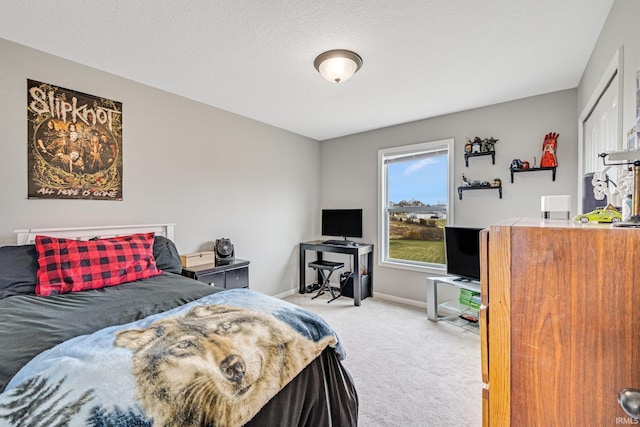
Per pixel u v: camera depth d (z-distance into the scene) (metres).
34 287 1.68
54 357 0.92
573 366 0.59
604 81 1.73
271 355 1.13
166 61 2.20
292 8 1.62
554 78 2.47
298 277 4.28
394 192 3.95
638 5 1.28
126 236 2.25
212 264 2.90
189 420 0.86
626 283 0.55
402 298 3.77
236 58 2.16
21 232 1.96
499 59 2.16
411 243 3.80
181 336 1.07
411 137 3.68
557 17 1.69
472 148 3.13
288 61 2.20
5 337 1.10
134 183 2.54
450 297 3.39
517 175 2.96
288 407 1.15
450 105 3.10
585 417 0.58
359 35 1.87
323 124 3.79
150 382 0.86
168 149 2.78
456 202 3.33
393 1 1.57
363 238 4.16
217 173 3.21
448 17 1.70
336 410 1.36
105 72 2.36
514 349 0.65
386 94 2.82
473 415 1.71
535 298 0.63
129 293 1.69
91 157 2.29
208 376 0.94
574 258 0.59
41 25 1.76
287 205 4.09
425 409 1.76
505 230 0.66
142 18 1.70
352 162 4.27
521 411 0.64
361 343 2.61
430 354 2.41
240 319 1.24
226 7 1.61
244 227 3.51
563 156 2.71
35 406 0.76
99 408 0.77
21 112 1.98
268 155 3.80
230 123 3.33
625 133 1.42
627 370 0.55
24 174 1.99
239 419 0.95
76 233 2.19
